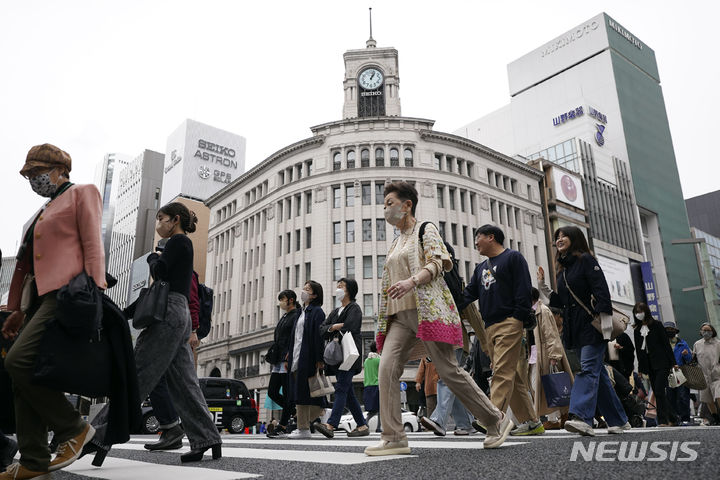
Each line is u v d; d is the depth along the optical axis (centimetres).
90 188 269
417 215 3491
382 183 3588
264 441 562
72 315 230
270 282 3734
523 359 530
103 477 257
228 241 4409
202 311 471
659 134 6769
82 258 257
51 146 275
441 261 315
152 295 303
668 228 6178
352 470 244
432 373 750
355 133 3725
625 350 772
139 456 371
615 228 5150
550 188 4472
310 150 3809
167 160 6400
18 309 273
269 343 3538
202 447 318
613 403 443
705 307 6250
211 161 6247
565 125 6050
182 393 322
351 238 3509
